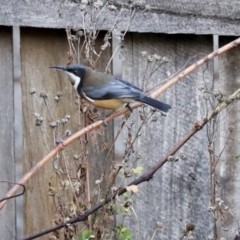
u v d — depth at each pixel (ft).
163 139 32.83
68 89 31.48
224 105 29.22
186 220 33.45
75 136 26.17
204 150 33.40
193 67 28.78
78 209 29.40
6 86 30.68
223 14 33.04
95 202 30.60
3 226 31.17
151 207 32.96
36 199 31.42
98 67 32.17
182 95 32.99
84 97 30.37
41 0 30.45
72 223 28.17
